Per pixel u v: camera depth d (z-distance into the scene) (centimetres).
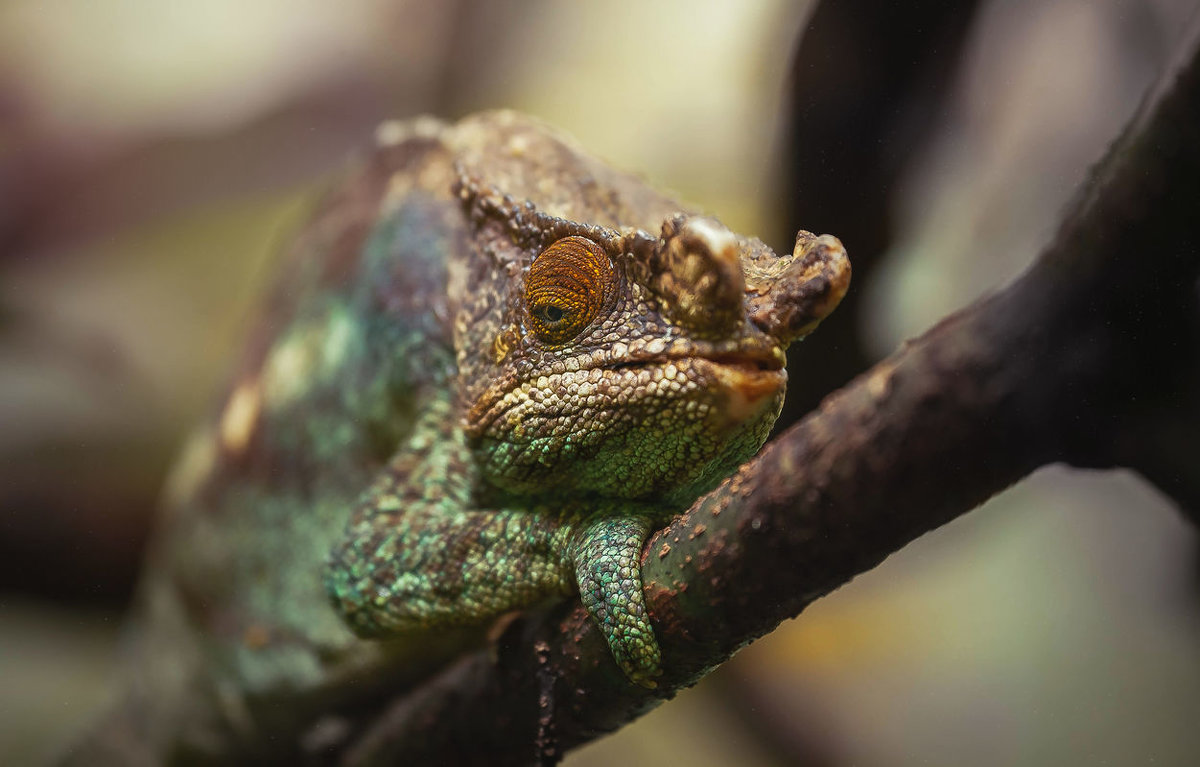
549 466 43
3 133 115
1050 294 39
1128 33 47
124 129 119
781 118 51
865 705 67
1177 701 63
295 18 128
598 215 45
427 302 47
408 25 117
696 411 42
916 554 70
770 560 41
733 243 42
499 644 45
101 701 76
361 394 49
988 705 65
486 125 48
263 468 52
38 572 96
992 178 49
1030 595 69
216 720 54
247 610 53
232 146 118
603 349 43
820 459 40
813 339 49
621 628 42
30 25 124
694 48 66
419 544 45
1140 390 39
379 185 51
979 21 48
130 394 98
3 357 99
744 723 69
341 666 52
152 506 97
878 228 50
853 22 48
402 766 48
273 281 55
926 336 40
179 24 129
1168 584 66
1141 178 39
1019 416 39
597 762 68
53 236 112
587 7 76
